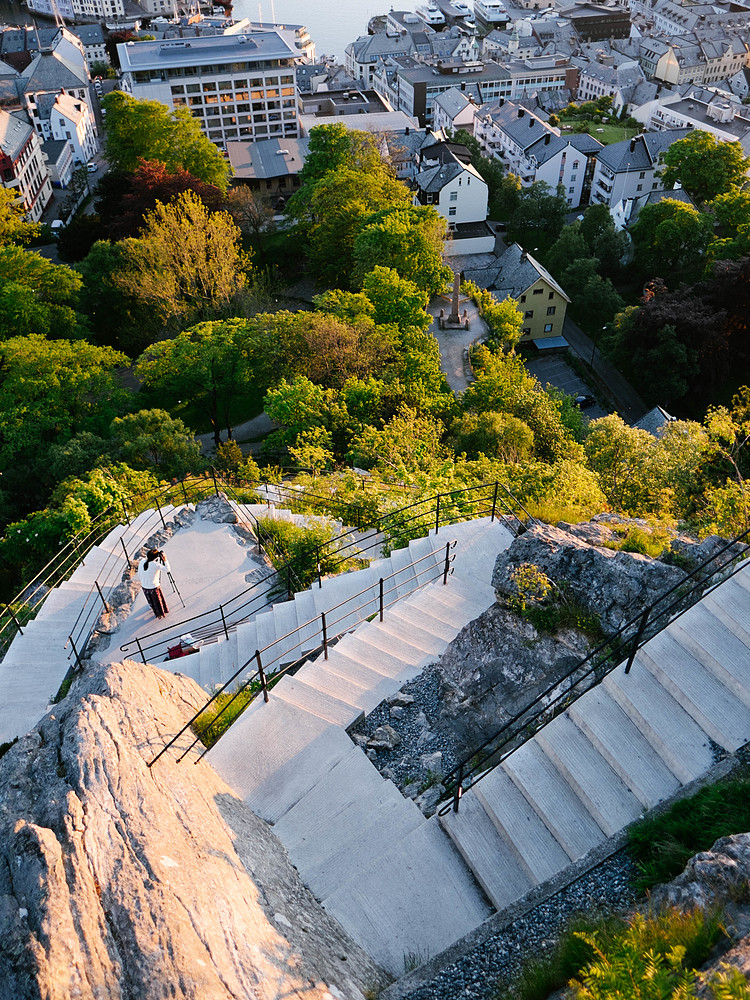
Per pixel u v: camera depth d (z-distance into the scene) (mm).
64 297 52469
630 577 12086
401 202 63438
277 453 44125
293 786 10398
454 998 7520
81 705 9430
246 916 7547
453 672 12398
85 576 19188
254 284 55250
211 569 18906
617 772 9219
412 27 178875
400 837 9625
